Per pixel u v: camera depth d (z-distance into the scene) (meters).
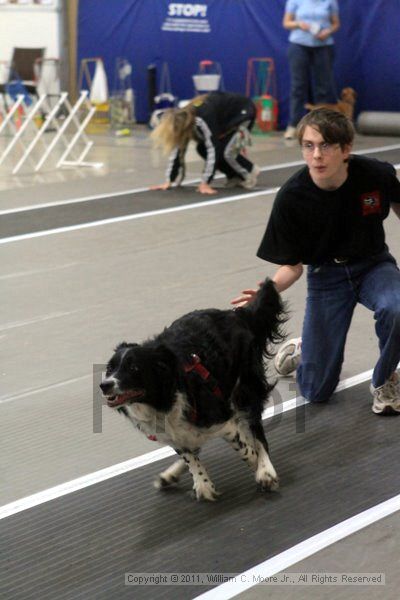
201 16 25.28
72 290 10.30
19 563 5.04
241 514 5.50
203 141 15.83
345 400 7.21
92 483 6.00
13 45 28.62
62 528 5.42
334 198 6.37
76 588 4.77
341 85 23.77
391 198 6.63
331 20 22.05
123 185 16.92
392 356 6.61
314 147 6.10
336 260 6.70
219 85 24.78
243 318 5.88
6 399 7.42
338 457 6.23
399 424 6.73
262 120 24.39
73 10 27.69
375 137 22.61
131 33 26.55
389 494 5.67
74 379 7.77
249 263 11.23
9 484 6.02
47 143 23.11
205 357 5.42
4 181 17.75
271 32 24.33
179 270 10.99
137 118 27.02
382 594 4.55
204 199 15.34
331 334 6.90
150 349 5.15
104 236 12.85
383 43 22.94
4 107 25.42
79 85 27.70
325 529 5.25
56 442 6.64
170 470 5.88
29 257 11.80
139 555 5.07
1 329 9.08
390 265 6.75
